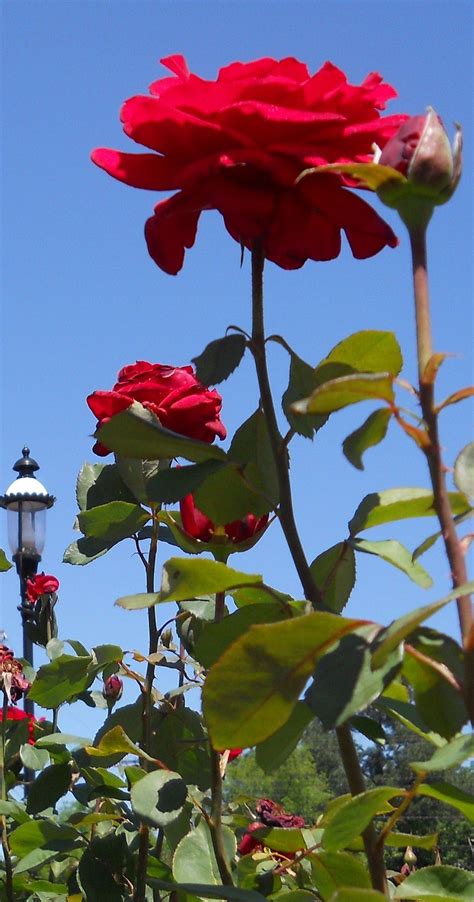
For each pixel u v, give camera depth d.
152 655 1.75
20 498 6.37
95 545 1.79
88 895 1.70
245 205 1.14
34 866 1.85
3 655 2.70
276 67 1.26
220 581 1.13
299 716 1.14
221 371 1.23
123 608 1.13
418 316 1.00
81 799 1.99
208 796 1.83
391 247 1.25
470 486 0.99
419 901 1.18
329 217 1.19
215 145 1.18
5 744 2.67
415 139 1.00
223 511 1.36
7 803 2.16
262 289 1.26
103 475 1.76
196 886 1.21
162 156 1.25
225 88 1.18
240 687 0.95
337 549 1.36
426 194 0.99
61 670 1.76
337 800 1.39
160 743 1.82
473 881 1.16
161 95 1.18
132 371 1.76
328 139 1.18
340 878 1.31
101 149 1.27
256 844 2.08
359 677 0.91
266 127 1.16
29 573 6.36
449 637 0.94
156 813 1.36
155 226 1.30
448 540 0.95
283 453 1.22
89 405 1.63
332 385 0.95
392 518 1.17
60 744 1.87
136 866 1.74
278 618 1.22
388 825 1.09
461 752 0.92
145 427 1.27
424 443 0.96
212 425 1.59
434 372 0.96
